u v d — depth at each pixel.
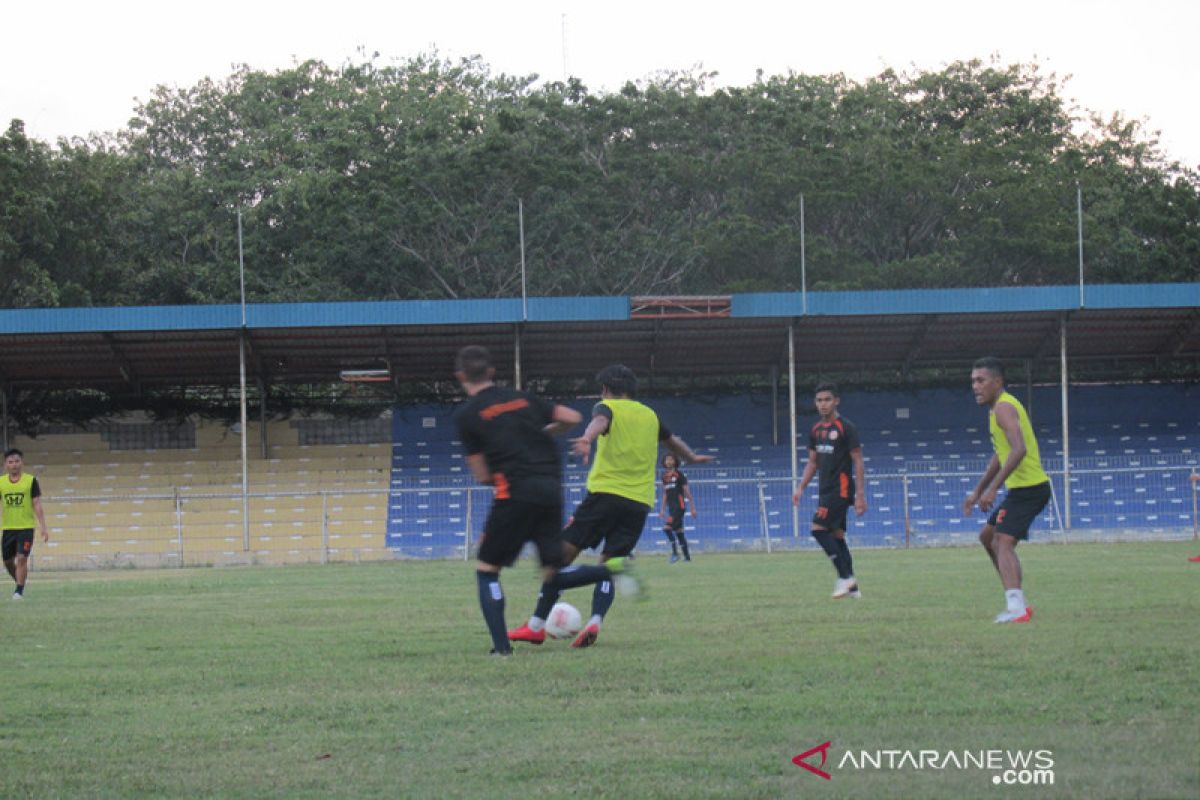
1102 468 36.88
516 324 35.41
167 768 5.67
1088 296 34.84
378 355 38.72
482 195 51.06
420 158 52.38
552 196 50.47
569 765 5.53
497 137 50.53
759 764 5.47
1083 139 65.12
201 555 32.28
